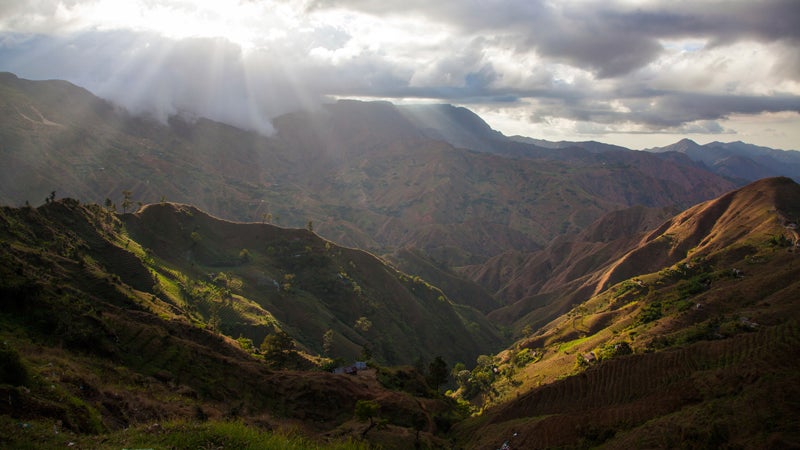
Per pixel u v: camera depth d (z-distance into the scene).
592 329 163.38
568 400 82.75
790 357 67.56
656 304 149.75
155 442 22.81
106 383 46.44
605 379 84.56
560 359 139.38
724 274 152.00
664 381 77.00
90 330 66.38
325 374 87.25
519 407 86.81
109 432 32.03
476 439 79.50
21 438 21.97
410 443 65.69
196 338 94.38
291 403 76.06
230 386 73.94
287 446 25.02
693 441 50.25
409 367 117.69
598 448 58.69
